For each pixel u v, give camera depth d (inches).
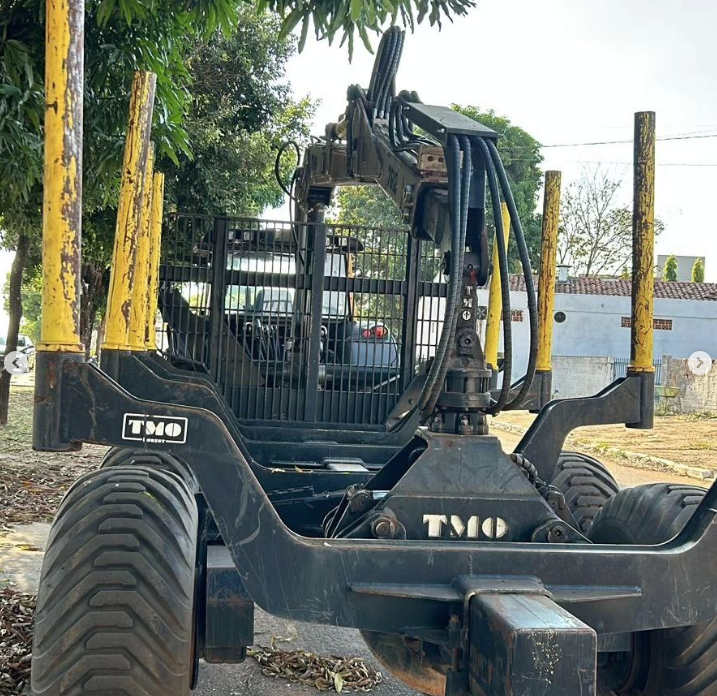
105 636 96.8
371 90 189.3
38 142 248.7
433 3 205.0
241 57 606.5
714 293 1626.5
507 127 1240.2
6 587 220.8
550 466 150.9
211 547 133.3
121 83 287.1
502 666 91.7
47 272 98.8
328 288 235.5
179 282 232.7
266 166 611.2
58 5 97.4
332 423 230.5
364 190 967.0
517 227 129.0
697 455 594.9
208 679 172.6
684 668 119.2
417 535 118.1
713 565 112.0
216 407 178.5
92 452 498.0
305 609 104.2
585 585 109.0
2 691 153.9
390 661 139.7
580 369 1189.1
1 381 581.6
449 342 121.0
